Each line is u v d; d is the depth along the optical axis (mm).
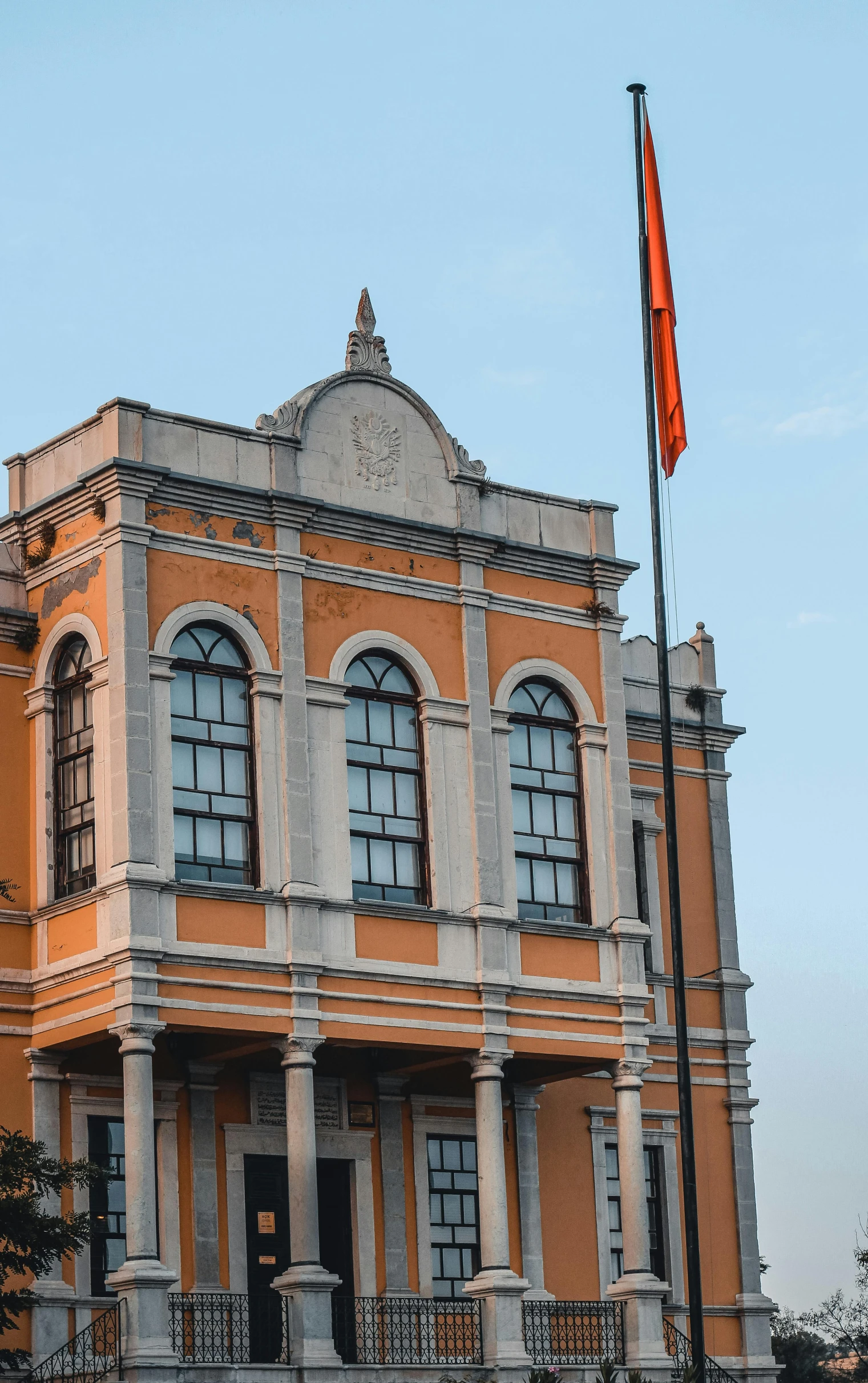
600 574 33688
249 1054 29484
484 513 32719
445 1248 31969
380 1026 29297
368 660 30984
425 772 31031
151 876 27531
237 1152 30000
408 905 30094
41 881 29125
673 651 37906
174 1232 29078
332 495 31000
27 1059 28672
